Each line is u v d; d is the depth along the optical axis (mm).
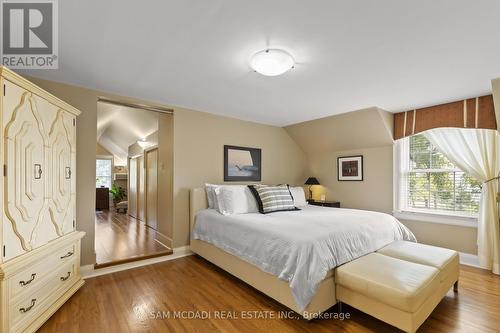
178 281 2684
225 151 4039
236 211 3172
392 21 1567
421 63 2152
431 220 3467
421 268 1956
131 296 2340
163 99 3232
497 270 2814
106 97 2967
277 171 4781
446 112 3268
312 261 1903
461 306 2154
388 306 1715
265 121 4434
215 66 2248
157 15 1525
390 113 3781
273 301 2271
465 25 1602
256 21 1580
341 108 3584
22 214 1698
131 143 6758
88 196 2811
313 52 1967
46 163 1959
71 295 2236
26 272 1718
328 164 4824
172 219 3512
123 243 3914
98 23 1610
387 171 3936
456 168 3354
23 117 1717
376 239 2557
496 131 2961
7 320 1548
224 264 2820
